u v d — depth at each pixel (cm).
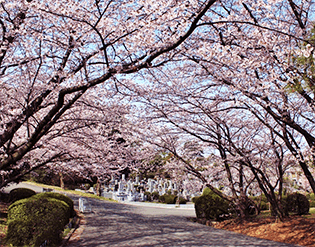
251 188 1570
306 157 877
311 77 639
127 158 1199
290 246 750
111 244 750
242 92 727
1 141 623
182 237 894
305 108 873
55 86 653
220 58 651
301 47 626
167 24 582
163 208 2264
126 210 1844
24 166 1195
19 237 640
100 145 996
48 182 3039
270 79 646
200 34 788
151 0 529
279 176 1161
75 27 628
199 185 1781
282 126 820
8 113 722
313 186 809
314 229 828
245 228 1062
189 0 566
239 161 1106
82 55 667
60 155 956
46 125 616
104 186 3309
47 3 520
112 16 649
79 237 840
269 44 665
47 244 670
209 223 1302
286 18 823
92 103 831
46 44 711
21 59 681
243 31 767
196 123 1103
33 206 713
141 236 892
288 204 1255
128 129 905
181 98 909
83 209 1491
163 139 1216
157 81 858
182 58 734
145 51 657
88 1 609
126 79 829
